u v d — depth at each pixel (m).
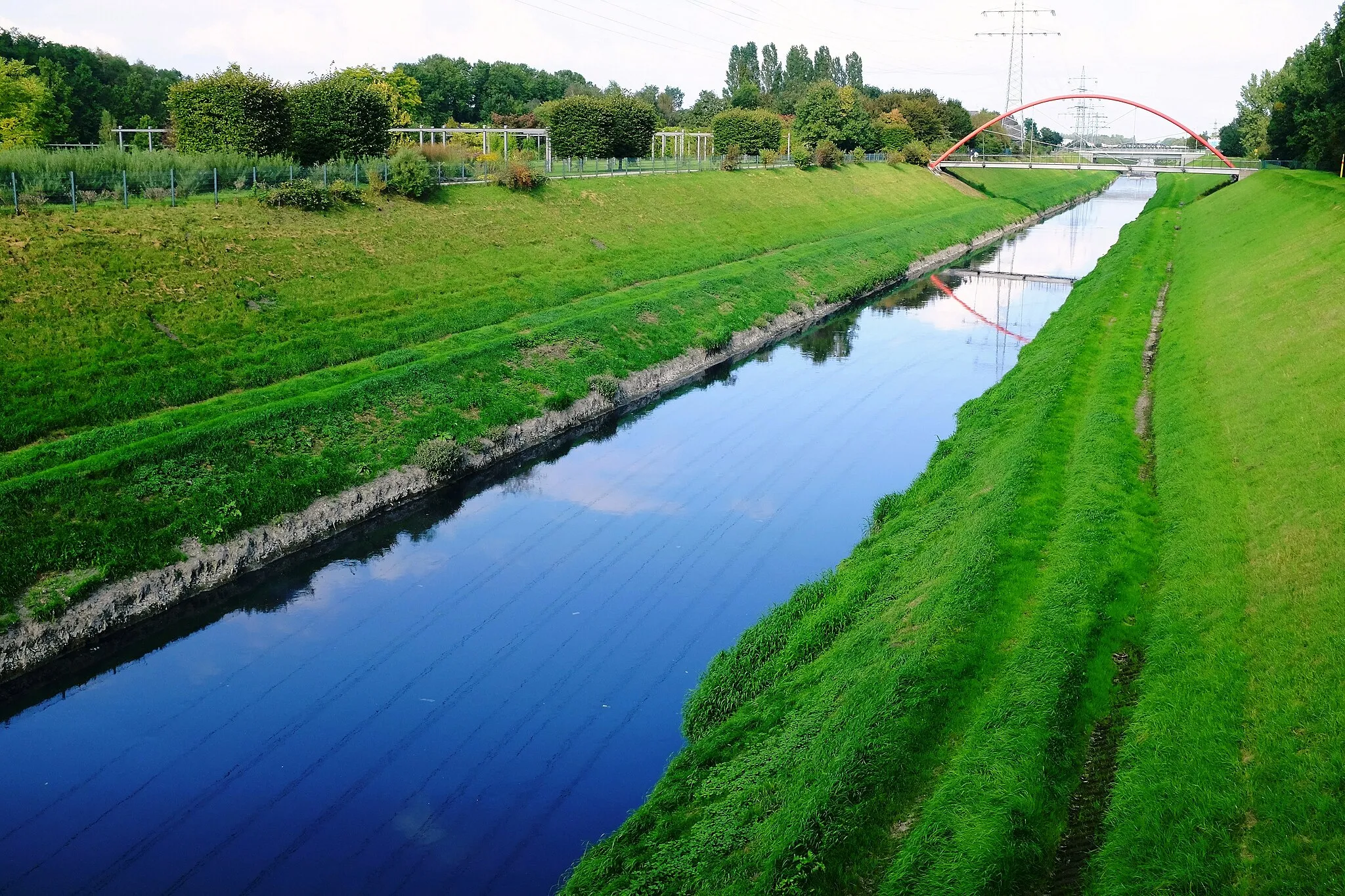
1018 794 13.08
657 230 59.81
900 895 11.84
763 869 12.58
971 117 186.62
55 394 27.56
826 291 58.00
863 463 32.44
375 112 53.41
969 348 48.16
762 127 93.75
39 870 15.65
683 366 42.75
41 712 19.67
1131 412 29.05
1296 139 90.88
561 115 70.75
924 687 15.43
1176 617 16.95
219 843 16.20
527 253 49.38
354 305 38.25
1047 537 20.52
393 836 16.34
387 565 25.64
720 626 22.58
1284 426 22.56
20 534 22.11
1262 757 12.82
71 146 55.50
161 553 23.41
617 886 13.41
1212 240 58.62
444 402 32.78
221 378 31.05
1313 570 16.28
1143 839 12.13
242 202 41.91
